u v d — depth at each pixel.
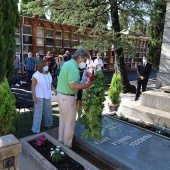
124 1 8.12
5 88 3.35
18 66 10.35
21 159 3.11
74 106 3.21
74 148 3.48
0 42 4.03
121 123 4.12
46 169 2.73
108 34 8.65
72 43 15.15
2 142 1.98
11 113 3.34
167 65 6.32
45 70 4.15
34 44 12.86
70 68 2.95
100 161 3.03
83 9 8.66
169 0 6.15
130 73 18.30
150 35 8.90
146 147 3.17
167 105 4.39
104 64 17.61
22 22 11.95
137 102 5.24
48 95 4.29
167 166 2.68
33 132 4.16
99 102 2.93
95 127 3.04
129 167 2.64
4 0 4.14
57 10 8.92
